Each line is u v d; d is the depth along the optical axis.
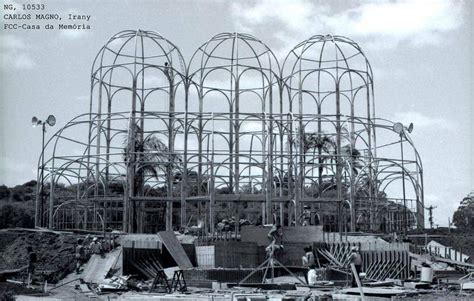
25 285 40.38
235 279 43.09
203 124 61.44
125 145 62.72
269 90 63.44
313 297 31.44
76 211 60.47
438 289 38.50
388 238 53.50
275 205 68.00
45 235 50.16
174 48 63.19
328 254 47.06
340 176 59.16
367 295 34.00
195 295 34.12
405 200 58.94
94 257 44.69
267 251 42.75
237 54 63.00
